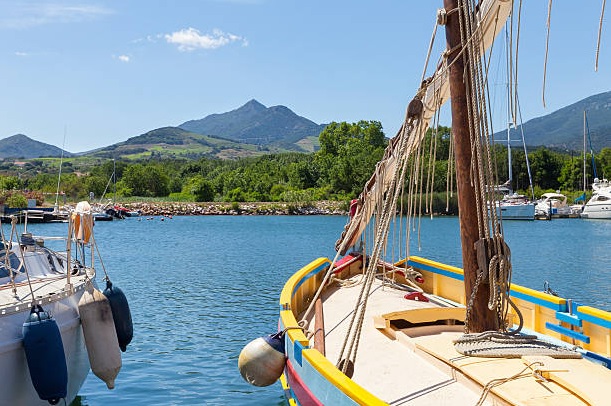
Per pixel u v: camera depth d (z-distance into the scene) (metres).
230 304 19.77
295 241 46.28
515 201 79.38
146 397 10.87
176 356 13.52
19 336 7.68
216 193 112.69
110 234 54.19
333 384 5.22
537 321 7.90
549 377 5.25
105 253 37.03
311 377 5.88
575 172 102.00
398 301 9.73
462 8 6.73
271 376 7.48
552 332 7.67
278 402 10.64
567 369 5.30
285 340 7.51
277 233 55.00
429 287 10.78
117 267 29.94
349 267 11.77
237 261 32.66
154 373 12.28
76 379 9.32
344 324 8.57
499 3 6.32
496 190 6.72
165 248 40.53
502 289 6.48
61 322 8.56
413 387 5.94
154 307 19.25
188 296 21.31
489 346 6.09
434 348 6.42
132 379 11.90
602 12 4.84
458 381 5.86
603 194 78.31
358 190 96.00
